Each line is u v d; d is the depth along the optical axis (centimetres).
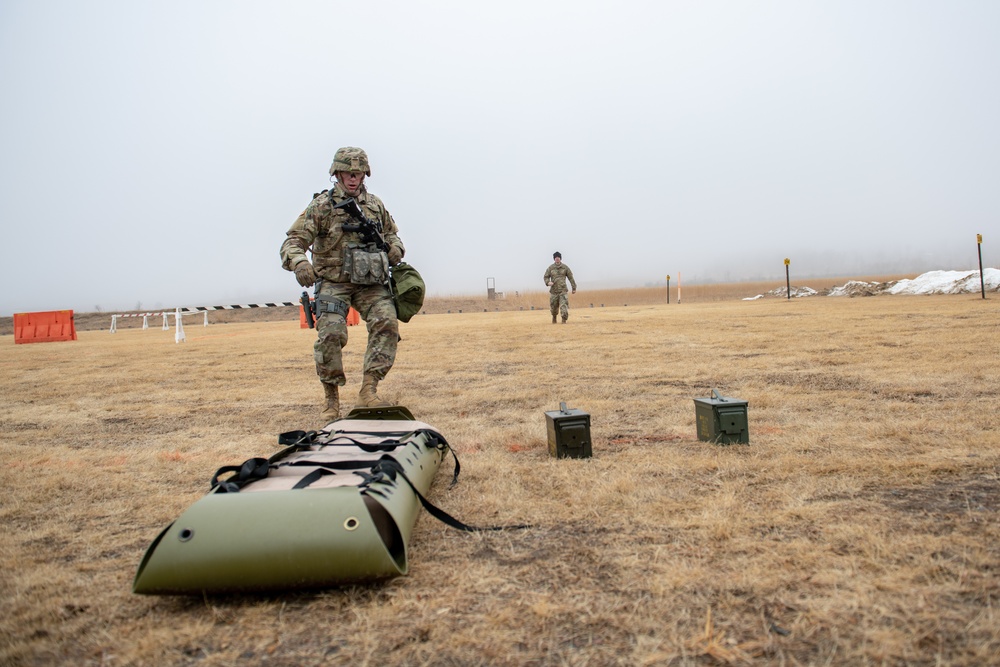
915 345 932
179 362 1180
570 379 797
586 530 298
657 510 318
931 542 261
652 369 840
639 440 477
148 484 411
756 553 261
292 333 2033
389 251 595
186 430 595
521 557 269
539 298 5000
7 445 547
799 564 248
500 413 614
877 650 189
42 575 269
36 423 656
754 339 1136
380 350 573
